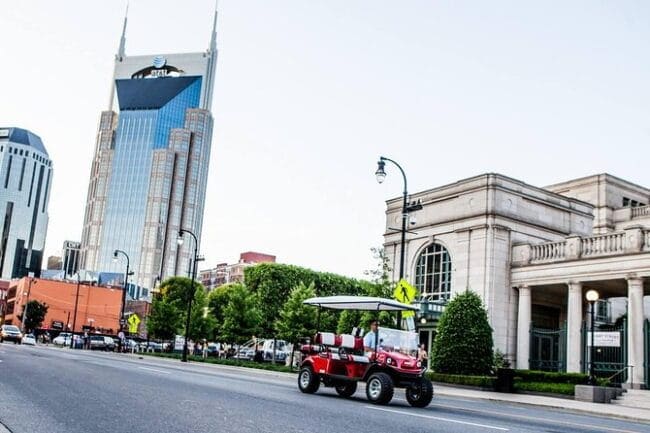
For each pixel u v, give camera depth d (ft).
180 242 151.53
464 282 121.39
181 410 33.63
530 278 115.65
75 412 30.68
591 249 107.65
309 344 59.41
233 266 601.21
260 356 165.48
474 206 123.13
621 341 99.76
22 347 142.10
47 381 46.85
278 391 54.19
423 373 49.75
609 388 77.15
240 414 33.53
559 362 110.73
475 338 95.25
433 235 130.62
